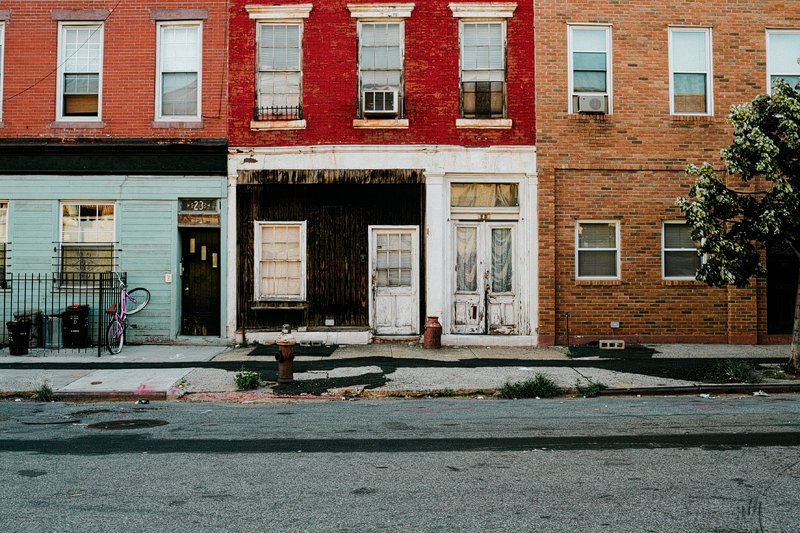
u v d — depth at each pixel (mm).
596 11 15211
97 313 15125
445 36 15258
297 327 15070
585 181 15141
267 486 5832
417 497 5531
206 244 15406
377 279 15227
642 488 5762
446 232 15211
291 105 15367
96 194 15125
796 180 11391
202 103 15234
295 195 15188
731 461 6598
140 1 15336
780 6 15352
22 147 15031
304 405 9891
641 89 15195
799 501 5430
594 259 15258
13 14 15344
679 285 15125
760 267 11805
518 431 7992
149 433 7938
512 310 15375
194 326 15352
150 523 4941
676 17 15250
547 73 15148
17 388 10711
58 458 6762
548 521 4977
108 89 15242
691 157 15164
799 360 11797
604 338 15023
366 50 15414
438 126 15164
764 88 15281
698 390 10805
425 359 13188
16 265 15141
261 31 15430
